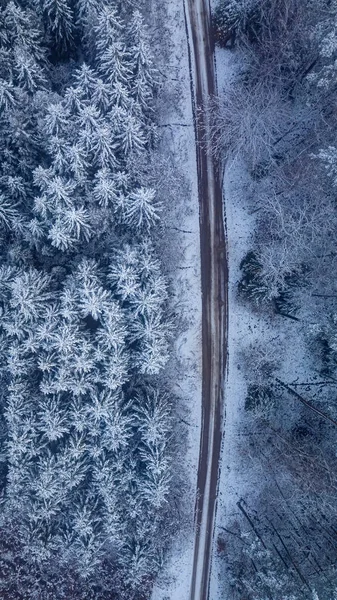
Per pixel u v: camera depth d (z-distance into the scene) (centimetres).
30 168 2336
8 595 2588
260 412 2669
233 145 2575
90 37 2294
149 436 2389
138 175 2370
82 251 2386
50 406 2331
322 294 2594
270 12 2341
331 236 2512
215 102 2552
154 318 2370
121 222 2372
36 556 2473
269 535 2642
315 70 2406
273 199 2583
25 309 2184
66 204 2183
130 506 2459
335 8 2159
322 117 2377
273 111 2481
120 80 2258
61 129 2175
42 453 2370
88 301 2220
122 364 2352
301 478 2530
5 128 2211
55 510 2431
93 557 2483
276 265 2541
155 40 2720
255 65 2583
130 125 2203
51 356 2277
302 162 2506
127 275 2261
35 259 2400
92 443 2412
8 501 2414
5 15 2144
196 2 2723
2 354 2312
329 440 2616
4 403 2423
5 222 2309
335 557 2395
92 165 2262
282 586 2289
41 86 2288
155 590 2709
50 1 2178
